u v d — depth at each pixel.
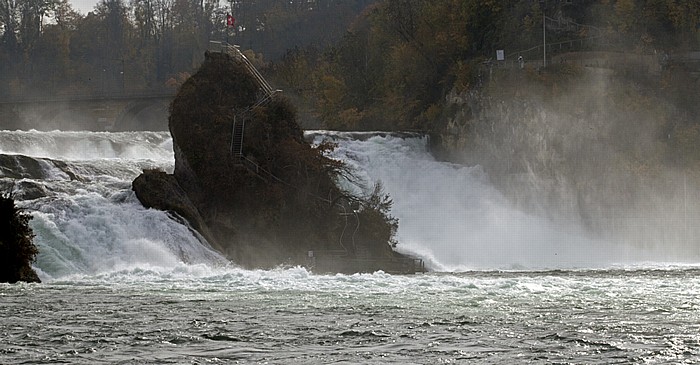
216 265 148.75
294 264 155.75
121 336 71.00
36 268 132.50
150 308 86.88
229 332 72.62
